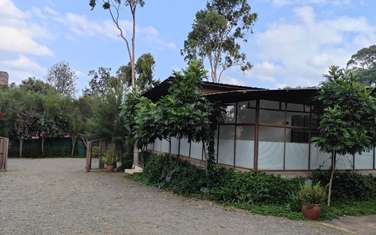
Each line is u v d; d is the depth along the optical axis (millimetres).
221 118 12273
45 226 7098
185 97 11602
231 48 32875
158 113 11977
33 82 50000
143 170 16672
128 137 18703
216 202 10469
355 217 9586
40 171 18047
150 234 6879
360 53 49531
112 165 19188
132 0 24547
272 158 11047
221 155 12453
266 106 11133
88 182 14227
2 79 42812
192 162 14219
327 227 8273
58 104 30562
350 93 9867
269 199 10125
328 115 9812
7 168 19156
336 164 12336
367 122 10000
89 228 7094
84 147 31375
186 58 33250
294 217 8930
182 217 8492
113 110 19297
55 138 30828
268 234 7355
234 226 7852
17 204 9234
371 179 12312
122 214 8531
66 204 9484
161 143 18219
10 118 28016
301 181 10891
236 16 32719
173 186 12594
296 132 11578
